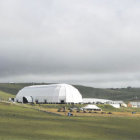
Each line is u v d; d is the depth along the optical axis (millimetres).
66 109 162375
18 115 108875
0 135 64062
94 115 133000
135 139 71438
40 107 161375
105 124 98438
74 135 71188
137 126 97000
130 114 152750
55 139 64062
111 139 68938
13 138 61594
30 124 86250
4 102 150625
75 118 113938
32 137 64625
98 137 70438
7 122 87500
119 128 90062
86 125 92562
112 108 194375
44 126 83812
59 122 96562
